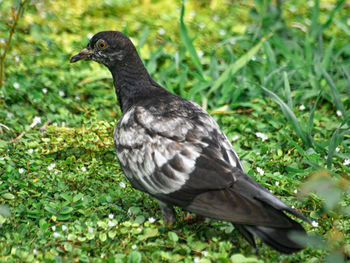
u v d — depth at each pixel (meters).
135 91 10.30
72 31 16.28
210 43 16.16
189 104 9.49
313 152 11.07
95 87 14.10
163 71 14.03
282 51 14.27
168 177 8.34
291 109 12.14
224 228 8.69
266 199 7.54
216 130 8.99
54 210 8.95
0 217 8.65
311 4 18.75
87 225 8.61
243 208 7.54
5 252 8.05
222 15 18.03
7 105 12.91
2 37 15.29
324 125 12.59
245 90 13.84
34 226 8.73
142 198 9.69
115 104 13.41
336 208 8.85
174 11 18.00
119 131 9.32
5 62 14.07
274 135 12.08
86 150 11.09
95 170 10.33
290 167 10.36
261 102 13.08
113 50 10.37
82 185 9.97
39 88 13.41
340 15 18.19
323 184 7.82
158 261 7.93
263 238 7.38
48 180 10.01
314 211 9.23
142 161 8.75
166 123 8.81
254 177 9.98
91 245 8.32
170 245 8.28
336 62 14.46
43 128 12.13
